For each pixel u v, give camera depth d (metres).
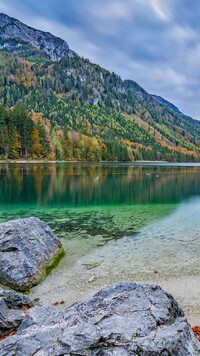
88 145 172.88
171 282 14.03
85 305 8.38
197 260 16.88
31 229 17.02
